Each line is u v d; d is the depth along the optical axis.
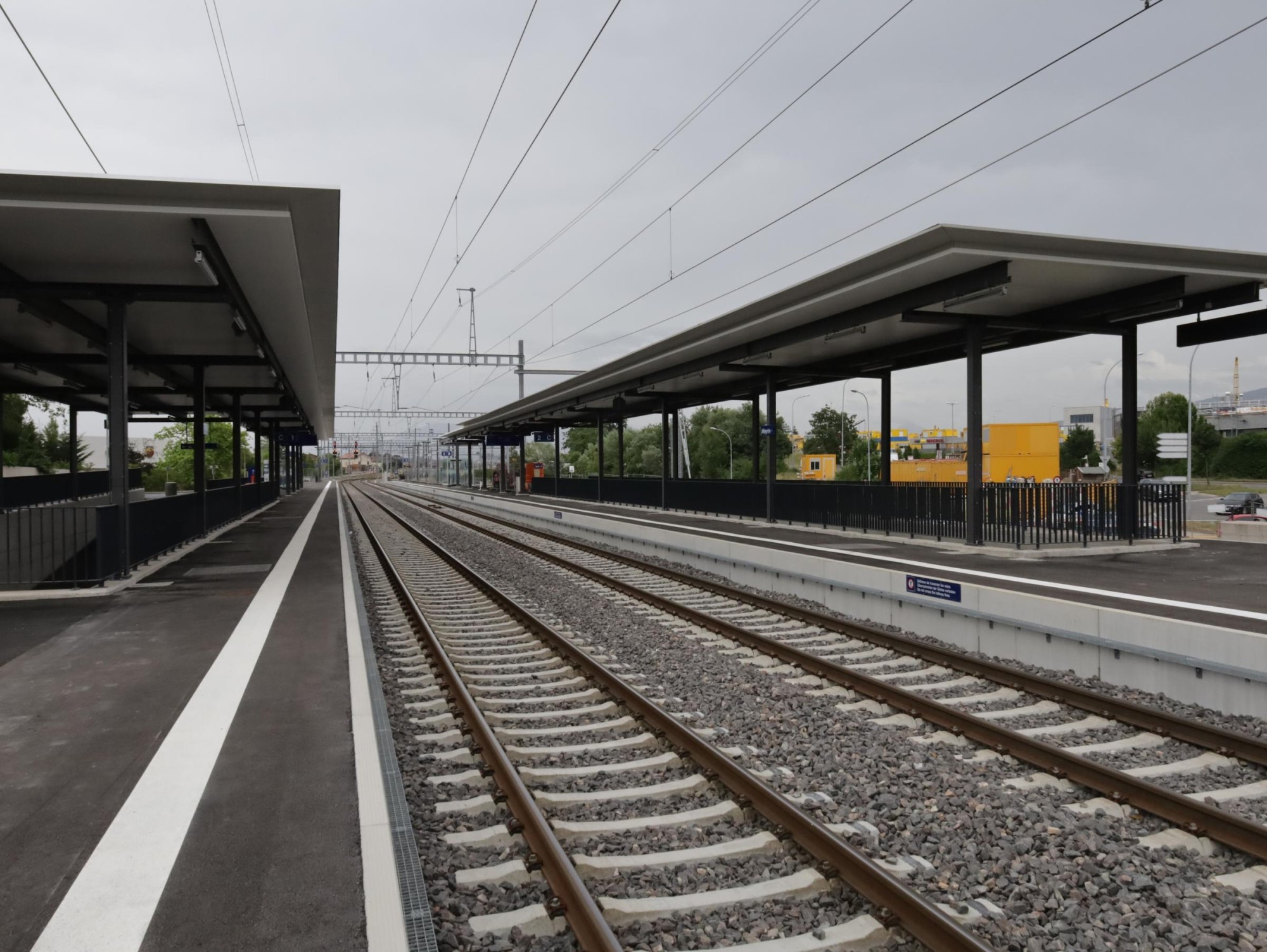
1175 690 7.74
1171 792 4.94
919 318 16.80
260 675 7.54
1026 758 5.89
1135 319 17.45
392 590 14.34
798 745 6.33
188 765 5.34
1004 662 9.55
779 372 26.22
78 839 4.28
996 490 16.58
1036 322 17.28
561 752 6.24
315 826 4.42
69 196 10.21
